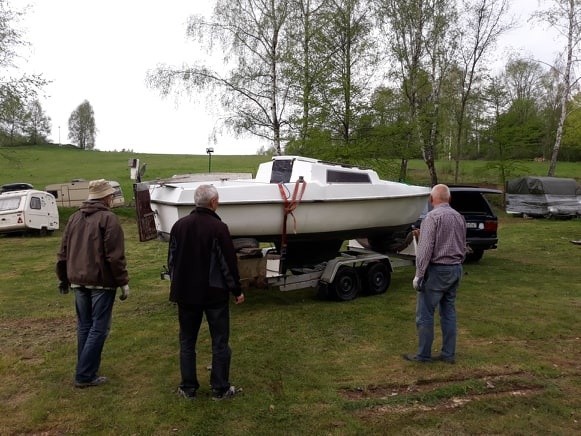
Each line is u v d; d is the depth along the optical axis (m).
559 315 6.46
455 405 3.93
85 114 87.81
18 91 20.81
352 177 7.68
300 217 7.04
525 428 3.58
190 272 3.84
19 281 9.39
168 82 17.48
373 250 8.88
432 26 20.69
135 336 5.64
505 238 14.61
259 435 3.47
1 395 4.15
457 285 4.77
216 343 3.97
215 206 4.02
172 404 3.90
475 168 29.00
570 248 12.57
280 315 6.51
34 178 38.62
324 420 3.67
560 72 23.59
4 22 20.23
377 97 17.12
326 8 17.12
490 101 23.67
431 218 4.66
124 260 4.22
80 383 4.25
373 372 4.58
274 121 17.78
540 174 32.47
